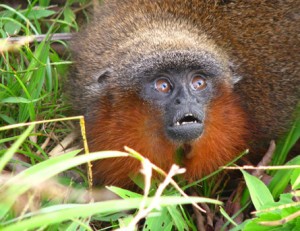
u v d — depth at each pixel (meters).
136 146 6.46
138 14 7.28
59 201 5.67
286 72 7.30
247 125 6.94
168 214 5.45
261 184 5.46
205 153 6.58
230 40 7.13
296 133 6.84
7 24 7.78
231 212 6.21
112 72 6.62
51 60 7.80
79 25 8.66
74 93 7.27
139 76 6.30
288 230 4.88
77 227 5.08
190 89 6.27
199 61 6.23
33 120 6.89
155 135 6.35
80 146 6.94
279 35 7.39
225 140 6.70
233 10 7.31
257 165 6.74
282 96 7.23
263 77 7.14
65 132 7.23
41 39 7.65
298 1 7.62
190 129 6.08
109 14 7.66
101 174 6.78
